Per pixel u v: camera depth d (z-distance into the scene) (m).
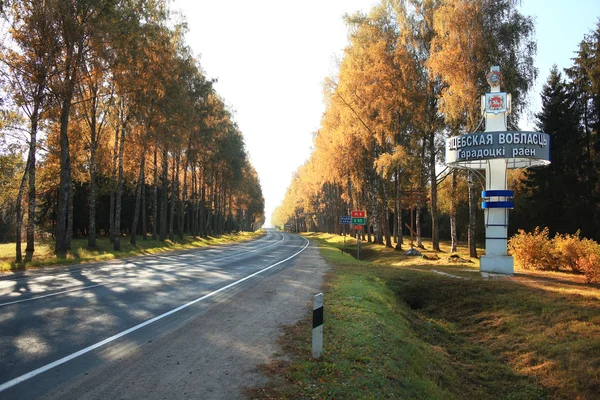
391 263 24.97
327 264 20.39
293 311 8.56
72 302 8.93
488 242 17.05
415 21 26.45
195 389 4.37
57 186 31.98
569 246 16.80
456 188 26.94
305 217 128.12
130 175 38.84
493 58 20.42
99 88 25.22
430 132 26.88
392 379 5.39
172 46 29.19
